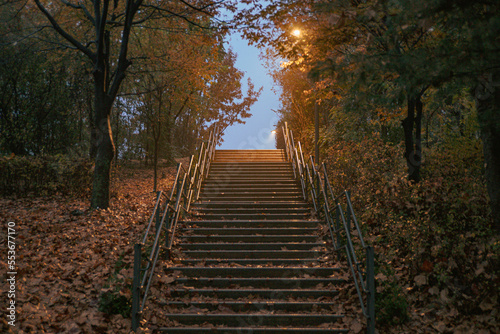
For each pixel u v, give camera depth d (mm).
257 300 5273
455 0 3742
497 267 4840
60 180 11898
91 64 16172
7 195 11273
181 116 28578
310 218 8352
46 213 9281
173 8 11680
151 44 14438
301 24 7535
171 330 4676
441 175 8891
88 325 4500
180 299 5316
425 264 5363
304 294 5426
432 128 14242
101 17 10242
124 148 21328
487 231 5672
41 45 15750
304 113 18469
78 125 19438
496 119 4242
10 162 11297
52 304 4898
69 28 13625
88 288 5359
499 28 3367
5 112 16500
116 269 5805
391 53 4113
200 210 8820
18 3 13781
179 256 6555
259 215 8414
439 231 5668
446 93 5176
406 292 5293
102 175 10133
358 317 4816
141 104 18141
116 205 10750
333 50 7004
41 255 6367
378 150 9461
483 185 7121
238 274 5961
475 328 4418
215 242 7234
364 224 7301
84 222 8594
